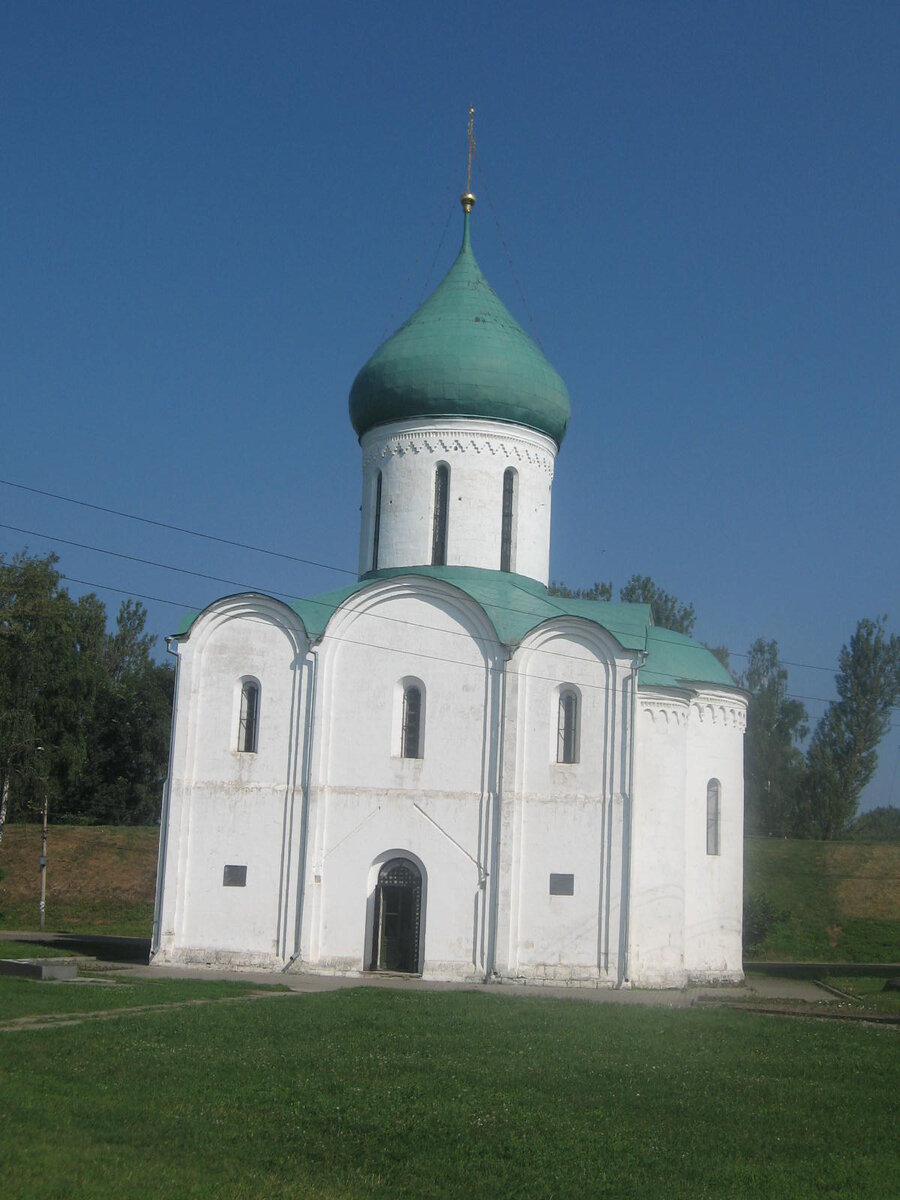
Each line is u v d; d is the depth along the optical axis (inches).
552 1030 977.5
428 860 1539.1
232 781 1608.0
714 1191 559.8
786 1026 1055.0
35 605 2787.9
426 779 1561.3
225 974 1503.4
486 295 1840.6
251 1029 938.7
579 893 1505.9
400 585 1608.0
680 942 1536.7
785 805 3494.1
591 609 1688.0
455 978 1501.0
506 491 1770.4
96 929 2426.2
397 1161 599.5
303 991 1296.8
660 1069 818.8
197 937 1577.3
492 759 1551.4
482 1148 619.8
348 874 1553.9
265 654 1631.4
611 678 1549.0
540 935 1502.2
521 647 1571.1
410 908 1552.7
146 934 2346.2
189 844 1601.9
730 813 1676.9
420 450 1758.1
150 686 3526.1
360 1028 962.7
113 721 3503.9
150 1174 555.5
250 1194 537.6
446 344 1755.7
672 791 1569.9
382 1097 713.6
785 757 3558.1
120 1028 916.6
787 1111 711.7
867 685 3540.8
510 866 1517.0
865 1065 863.7
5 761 2709.2
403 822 1555.1
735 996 1382.9
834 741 3531.0
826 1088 779.4
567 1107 704.4
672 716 1589.6
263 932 1560.0
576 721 1553.9
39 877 2687.0
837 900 2532.0
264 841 1582.2
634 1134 652.7
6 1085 703.1
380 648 1604.3
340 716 1595.7
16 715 2716.5
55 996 1102.4
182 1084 730.8
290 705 1612.9
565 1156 608.7
